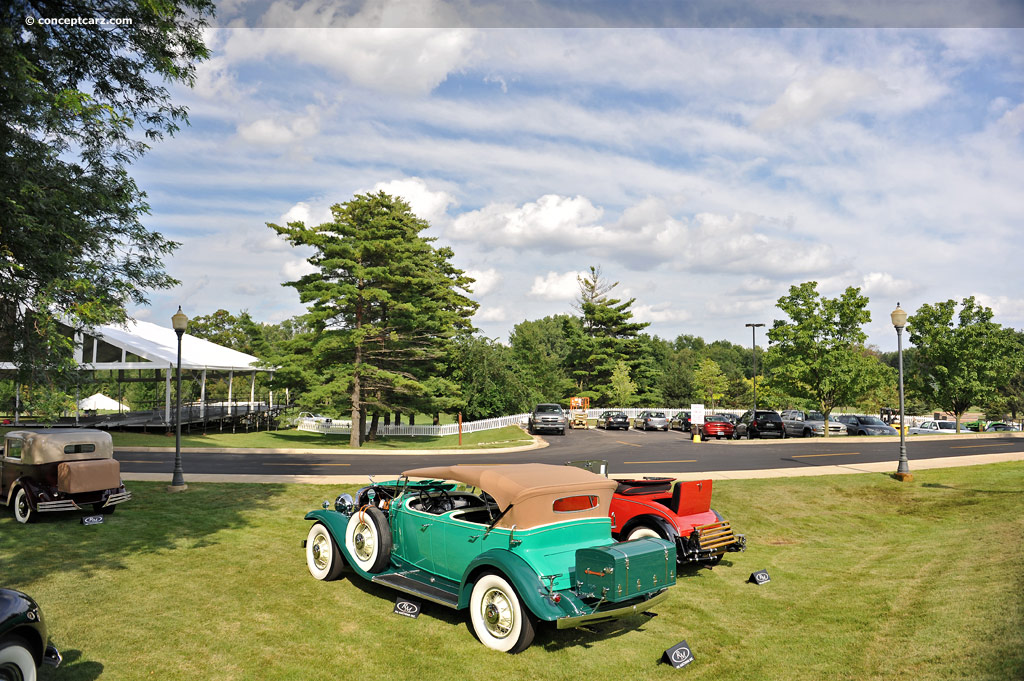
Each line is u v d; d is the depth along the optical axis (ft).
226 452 90.07
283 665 19.69
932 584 27.40
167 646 20.65
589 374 239.30
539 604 20.22
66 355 36.63
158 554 31.58
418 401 131.03
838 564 33.73
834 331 117.80
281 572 29.17
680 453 88.63
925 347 132.87
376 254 119.96
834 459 77.92
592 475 24.27
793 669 20.10
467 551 23.29
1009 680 17.04
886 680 18.62
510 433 135.85
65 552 31.24
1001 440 106.63
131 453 85.40
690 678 19.65
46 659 17.31
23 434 37.50
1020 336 146.51
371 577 25.45
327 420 156.56
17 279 32.50
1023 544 31.48
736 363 392.47
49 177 31.99
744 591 28.68
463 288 160.15
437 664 20.17
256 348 258.57
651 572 21.66
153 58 33.65
